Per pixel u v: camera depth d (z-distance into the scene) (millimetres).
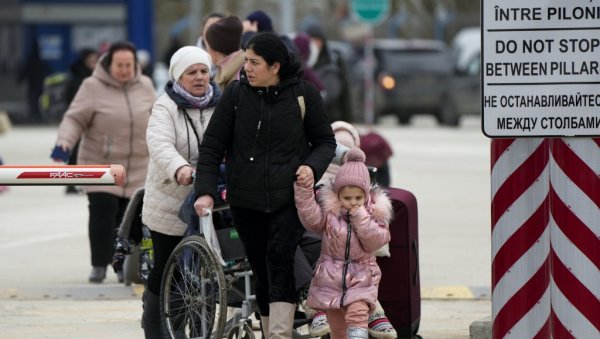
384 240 18125
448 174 51406
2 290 26312
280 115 18188
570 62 16328
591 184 16578
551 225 16750
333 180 18797
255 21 28750
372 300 18141
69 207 41312
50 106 51531
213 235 18391
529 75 16359
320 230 18328
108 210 27406
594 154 16578
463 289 26531
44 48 82000
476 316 24062
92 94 27469
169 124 19750
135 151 27609
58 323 23297
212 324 18828
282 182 18172
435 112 84688
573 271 16688
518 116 16391
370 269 18328
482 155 60844
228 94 18484
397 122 87375
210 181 18453
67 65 82125
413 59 84250
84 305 25031
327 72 35500
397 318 20406
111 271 29328
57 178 17797
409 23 136500
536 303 16828
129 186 27594
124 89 27703
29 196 44625
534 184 16719
